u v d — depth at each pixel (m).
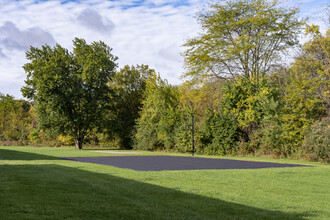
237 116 29.89
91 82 43.97
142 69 51.22
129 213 6.29
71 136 48.56
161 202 7.61
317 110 24.36
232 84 31.02
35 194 7.62
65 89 42.47
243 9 32.69
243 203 7.85
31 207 6.22
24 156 25.12
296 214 6.91
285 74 31.84
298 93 24.52
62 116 42.97
